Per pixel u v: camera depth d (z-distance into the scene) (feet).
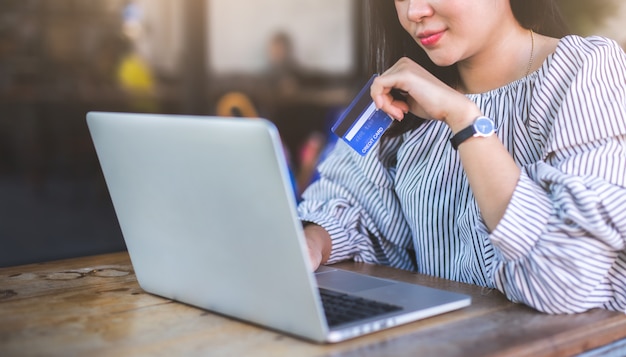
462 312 4.00
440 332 3.65
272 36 18.70
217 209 3.57
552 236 4.00
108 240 16.84
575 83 4.40
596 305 4.10
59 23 17.95
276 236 3.34
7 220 16.93
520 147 4.83
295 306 3.44
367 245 5.69
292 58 18.75
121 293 4.42
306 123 18.75
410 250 5.86
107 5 18.06
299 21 18.66
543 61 4.97
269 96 18.79
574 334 3.68
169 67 18.49
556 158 4.42
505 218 4.02
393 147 5.69
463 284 4.74
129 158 3.99
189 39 18.31
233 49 18.61
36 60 17.98
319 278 4.58
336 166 6.03
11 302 4.23
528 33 5.09
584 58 4.52
